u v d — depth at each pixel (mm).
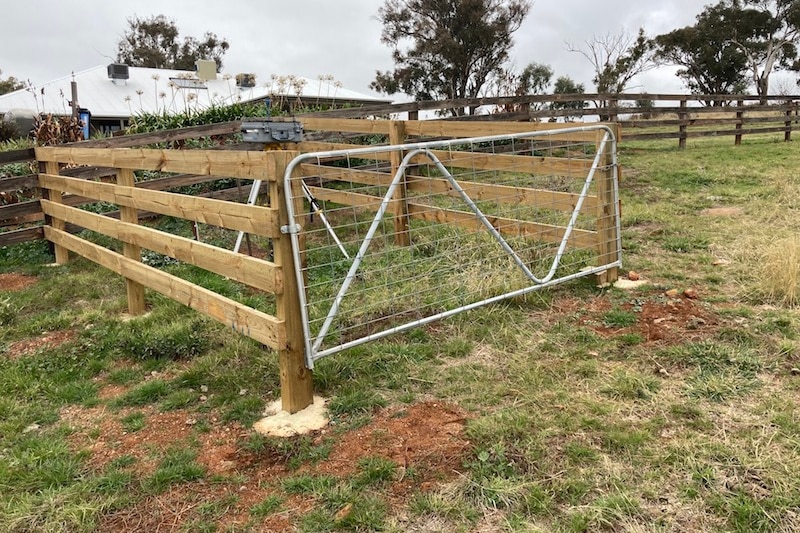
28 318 4316
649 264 4648
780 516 1910
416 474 2230
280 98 10250
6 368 3420
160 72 25703
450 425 2570
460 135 5277
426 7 28906
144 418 2809
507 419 2553
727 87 38469
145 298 4512
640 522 1926
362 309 3709
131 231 3945
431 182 5457
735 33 36281
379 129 5648
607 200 4227
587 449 2316
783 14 36062
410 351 3312
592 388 2814
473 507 2037
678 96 11797
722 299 3822
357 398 2832
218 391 3033
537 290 4059
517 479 2166
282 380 2758
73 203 6461
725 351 3061
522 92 18359
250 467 2369
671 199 7125
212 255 3053
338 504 2090
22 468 2391
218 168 2857
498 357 3232
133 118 9523
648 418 2527
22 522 2074
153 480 2287
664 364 3020
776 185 7266
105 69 24422
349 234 6250
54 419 2848
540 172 4641
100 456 2500
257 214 2639
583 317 3713
